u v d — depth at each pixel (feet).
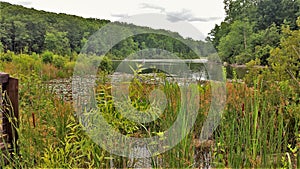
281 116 7.97
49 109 10.24
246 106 8.20
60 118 9.42
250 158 7.47
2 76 9.89
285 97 10.93
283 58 17.83
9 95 10.12
